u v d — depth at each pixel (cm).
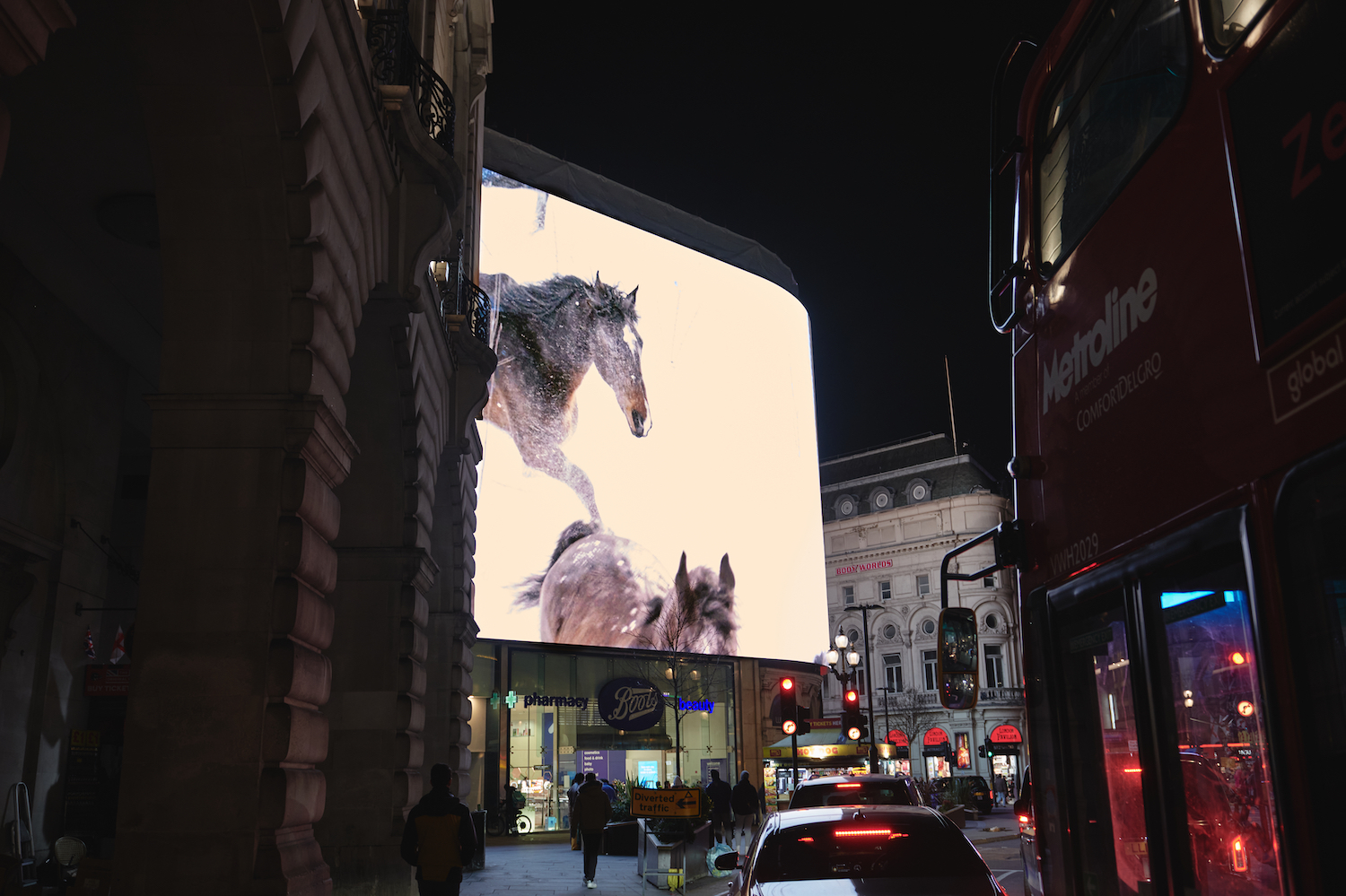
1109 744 367
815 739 3167
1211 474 290
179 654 756
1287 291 252
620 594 4534
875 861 644
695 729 4734
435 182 1132
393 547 1314
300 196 799
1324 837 233
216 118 768
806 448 5959
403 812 1260
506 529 4144
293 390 796
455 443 1653
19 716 1205
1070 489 407
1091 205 399
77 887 877
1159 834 317
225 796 731
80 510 1348
